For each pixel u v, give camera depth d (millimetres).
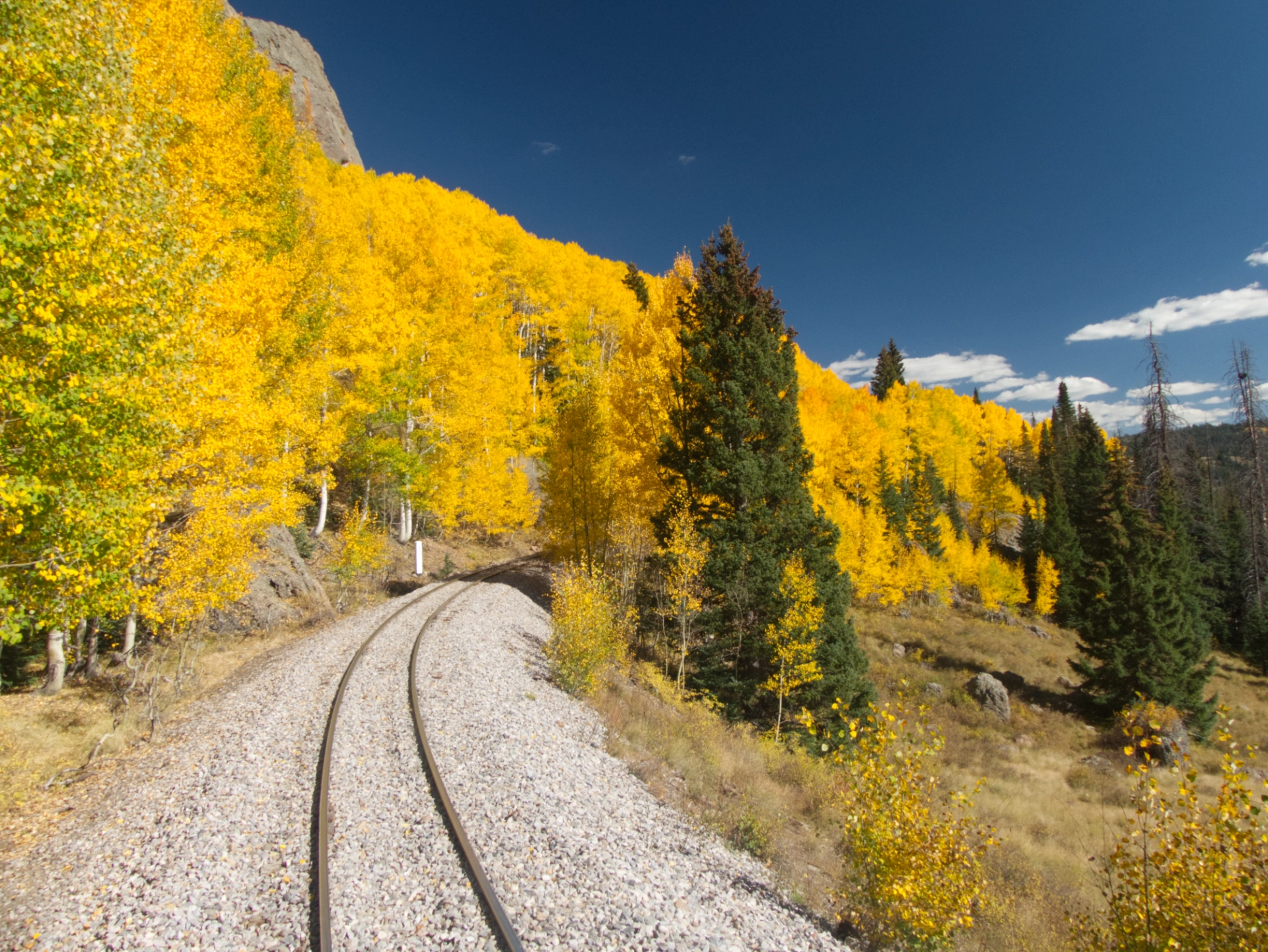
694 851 7758
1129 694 26719
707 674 19078
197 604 10961
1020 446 88125
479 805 7289
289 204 22250
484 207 60500
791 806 11992
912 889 6473
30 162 6270
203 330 10898
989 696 27453
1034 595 50219
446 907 5484
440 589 21844
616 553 23500
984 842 7727
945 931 6516
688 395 20391
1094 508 31719
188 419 10289
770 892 7391
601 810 8023
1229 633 41750
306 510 27031
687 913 5957
